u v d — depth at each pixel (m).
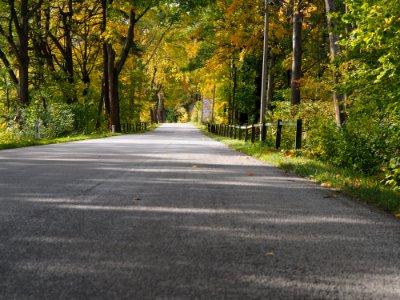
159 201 6.50
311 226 5.13
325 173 9.66
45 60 40.84
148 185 8.09
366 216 5.79
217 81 50.19
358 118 11.50
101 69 51.78
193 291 3.08
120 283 3.21
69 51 41.62
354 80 10.81
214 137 36.34
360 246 4.32
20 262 3.67
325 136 13.20
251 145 20.28
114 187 7.80
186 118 151.62
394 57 8.48
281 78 41.62
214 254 3.94
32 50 41.03
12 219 5.25
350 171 10.23
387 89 10.09
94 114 39.16
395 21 8.42
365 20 8.68
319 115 19.48
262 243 4.34
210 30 36.91
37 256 3.83
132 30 42.03
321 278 3.40
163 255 3.89
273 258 3.86
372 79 10.23
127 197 6.80
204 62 42.09
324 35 32.62
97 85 53.25
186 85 87.88
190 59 48.72
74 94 38.78
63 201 6.43
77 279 3.29
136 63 59.00
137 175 9.52
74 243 4.24
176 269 3.53
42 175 9.43
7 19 33.97
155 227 4.92
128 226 4.95
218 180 8.99
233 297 2.99
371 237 4.70
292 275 3.44
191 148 19.83
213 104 71.06
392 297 3.06
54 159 13.32
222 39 34.94
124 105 53.44
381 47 9.09
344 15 9.18
